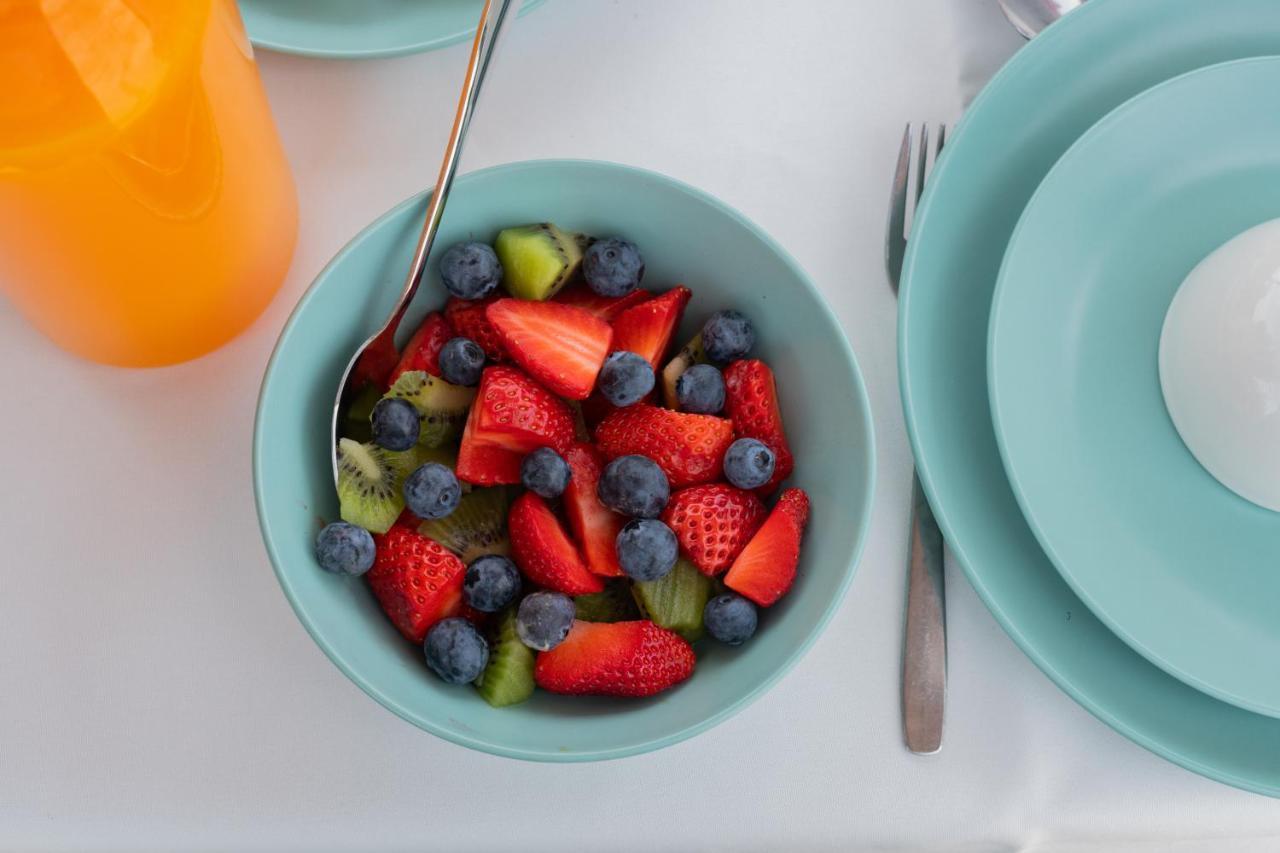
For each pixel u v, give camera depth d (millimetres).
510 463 720
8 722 736
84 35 534
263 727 745
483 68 729
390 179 837
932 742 759
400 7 819
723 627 691
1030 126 813
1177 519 790
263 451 660
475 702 684
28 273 652
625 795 750
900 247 840
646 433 720
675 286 789
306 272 816
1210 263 789
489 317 712
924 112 879
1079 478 792
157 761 736
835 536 703
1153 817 762
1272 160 813
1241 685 749
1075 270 807
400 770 744
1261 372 748
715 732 760
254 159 685
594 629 689
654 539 680
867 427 701
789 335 751
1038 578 764
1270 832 764
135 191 604
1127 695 748
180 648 752
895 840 754
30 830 723
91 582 759
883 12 885
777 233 848
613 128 858
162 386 791
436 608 688
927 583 779
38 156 554
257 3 806
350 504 690
